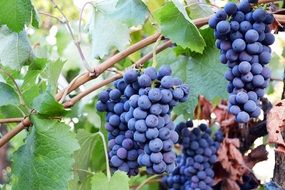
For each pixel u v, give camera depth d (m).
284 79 0.90
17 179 0.81
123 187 0.80
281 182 0.85
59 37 1.35
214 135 1.07
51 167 0.78
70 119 1.17
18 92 0.81
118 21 0.93
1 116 0.97
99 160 1.03
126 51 0.86
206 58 0.98
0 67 0.82
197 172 1.00
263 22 0.79
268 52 0.79
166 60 1.01
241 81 0.79
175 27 0.87
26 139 0.82
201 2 0.97
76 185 0.95
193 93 0.98
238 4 0.80
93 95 1.11
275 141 0.80
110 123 0.82
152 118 0.75
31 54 0.90
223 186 1.03
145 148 0.77
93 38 1.00
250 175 1.05
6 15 0.81
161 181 1.14
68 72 1.24
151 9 1.04
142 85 0.77
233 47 0.78
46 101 0.78
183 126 0.98
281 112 0.80
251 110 0.77
